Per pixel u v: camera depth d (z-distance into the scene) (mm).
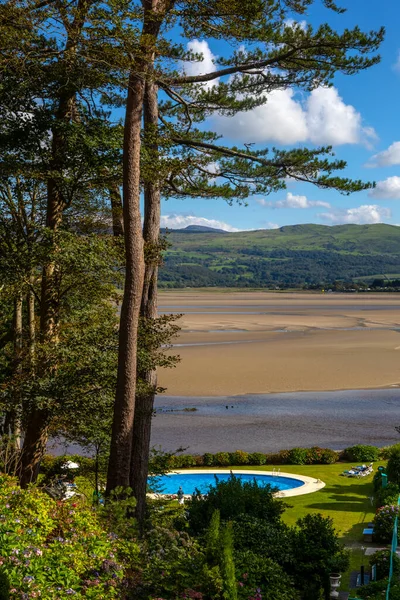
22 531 9898
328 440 44094
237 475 35844
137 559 11578
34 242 21672
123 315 16984
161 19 16984
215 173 23391
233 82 24203
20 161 20938
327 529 17859
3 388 20391
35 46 19344
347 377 65438
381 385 62094
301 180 23125
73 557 10109
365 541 24047
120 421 16891
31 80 20203
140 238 17078
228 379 64062
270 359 75250
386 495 28203
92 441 21953
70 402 20031
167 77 21281
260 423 48500
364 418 50219
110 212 23359
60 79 20531
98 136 20812
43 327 22062
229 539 11328
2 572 8406
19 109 20938
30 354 20953
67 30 17547
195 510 18781
